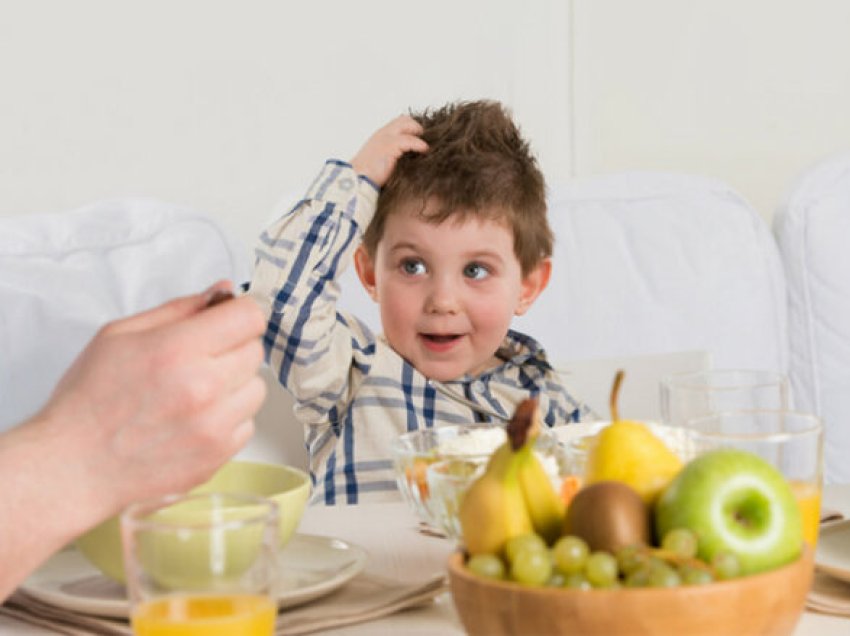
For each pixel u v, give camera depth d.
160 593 0.81
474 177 1.89
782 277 2.57
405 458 1.16
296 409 1.88
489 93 3.02
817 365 2.59
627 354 2.47
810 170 2.65
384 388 1.91
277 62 2.89
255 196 2.92
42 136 2.78
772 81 3.12
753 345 2.52
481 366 2.03
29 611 1.02
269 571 0.83
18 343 2.22
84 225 2.38
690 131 3.12
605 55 3.08
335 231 1.85
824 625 0.97
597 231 2.50
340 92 2.94
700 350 1.93
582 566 0.81
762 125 3.13
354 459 1.89
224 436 0.89
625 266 2.49
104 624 0.97
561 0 3.04
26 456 0.87
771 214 3.14
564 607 0.78
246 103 2.88
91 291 2.30
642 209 2.53
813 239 2.59
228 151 2.89
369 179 1.89
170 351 0.87
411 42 2.97
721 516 0.84
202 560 0.81
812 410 2.60
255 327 0.90
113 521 1.00
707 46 3.10
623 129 3.10
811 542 1.00
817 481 1.00
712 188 2.58
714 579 0.81
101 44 2.79
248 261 2.63
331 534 1.26
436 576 1.03
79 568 1.11
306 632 0.97
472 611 0.83
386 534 1.26
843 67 3.14
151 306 2.37
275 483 1.17
